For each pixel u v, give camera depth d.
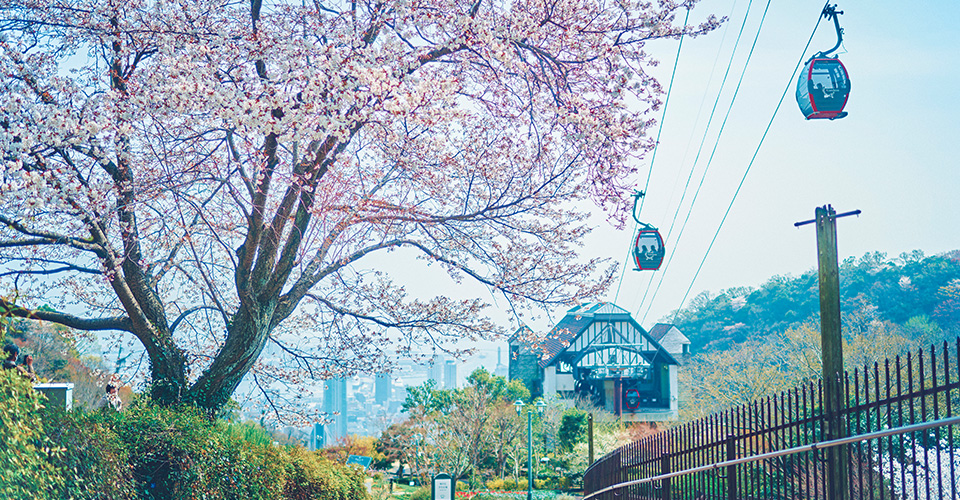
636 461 10.05
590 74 9.06
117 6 8.38
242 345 9.54
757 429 6.00
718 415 7.05
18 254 9.44
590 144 8.18
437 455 33.69
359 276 10.95
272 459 9.16
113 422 7.18
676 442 8.26
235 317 9.68
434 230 10.47
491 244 10.52
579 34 8.57
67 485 5.77
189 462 7.46
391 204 9.84
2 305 5.61
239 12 9.41
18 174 6.64
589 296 10.35
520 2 8.76
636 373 53.72
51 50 9.20
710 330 82.75
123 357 11.55
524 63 8.45
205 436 7.89
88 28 8.29
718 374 34.41
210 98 6.83
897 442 6.45
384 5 8.15
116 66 8.86
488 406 37.00
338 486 11.37
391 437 41.41
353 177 9.45
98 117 7.42
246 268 9.13
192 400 9.50
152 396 9.43
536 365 60.91
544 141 9.29
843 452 5.11
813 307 70.94
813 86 6.77
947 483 5.78
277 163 8.73
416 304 10.90
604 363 54.12
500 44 7.40
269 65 8.09
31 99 7.68
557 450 38.28
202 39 8.02
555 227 10.58
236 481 8.23
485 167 9.85
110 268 8.86
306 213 9.27
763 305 78.19
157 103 7.25
